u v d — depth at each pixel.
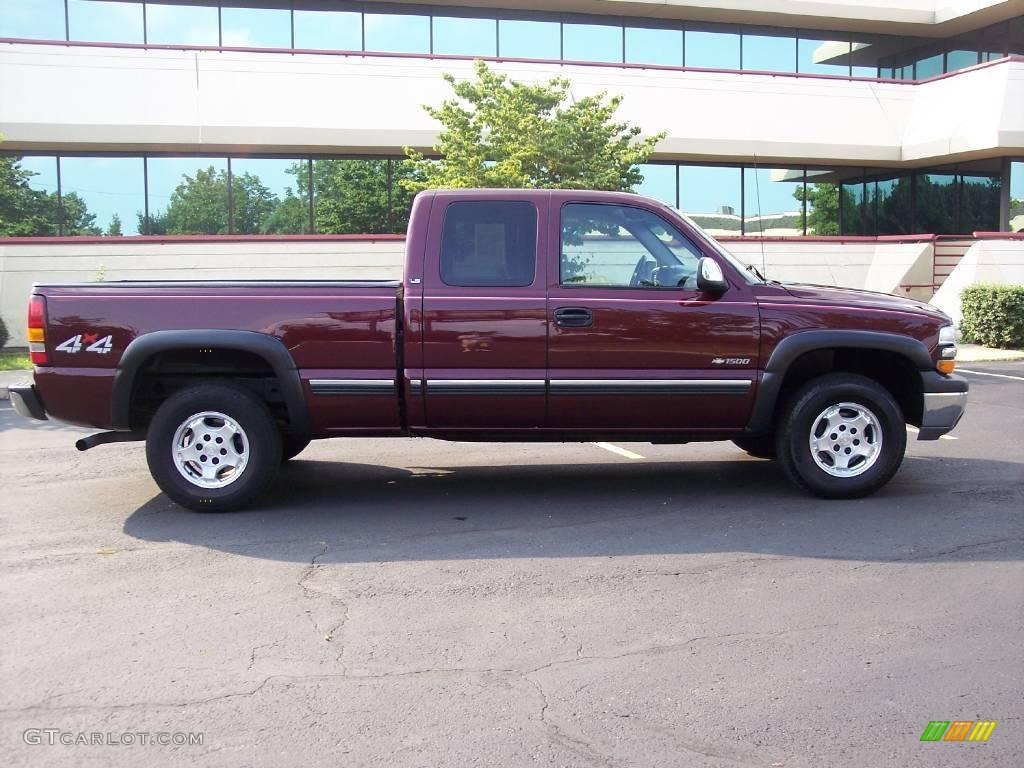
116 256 17.52
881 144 21.84
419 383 6.09
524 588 4.77
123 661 3.92
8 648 4.05
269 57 18.80
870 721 3.40
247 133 18.72
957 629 4.22
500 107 15.70
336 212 20.06
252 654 3.98
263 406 6.21
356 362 6.10
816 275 20.62
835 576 4.93
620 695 3.60
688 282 6.26
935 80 21.48
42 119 17.94
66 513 6.34
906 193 23.06
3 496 6.86
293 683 3.71
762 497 6.63
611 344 6.11
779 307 6.22
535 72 20.00
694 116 20.75
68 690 3.66
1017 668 3.83
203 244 17.78
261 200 19.72
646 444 8.95
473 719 3.42
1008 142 19.81
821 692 3.62
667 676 3.76
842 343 6.20
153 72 18.36
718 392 6.19
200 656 3.96
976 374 14.77
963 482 7.07
